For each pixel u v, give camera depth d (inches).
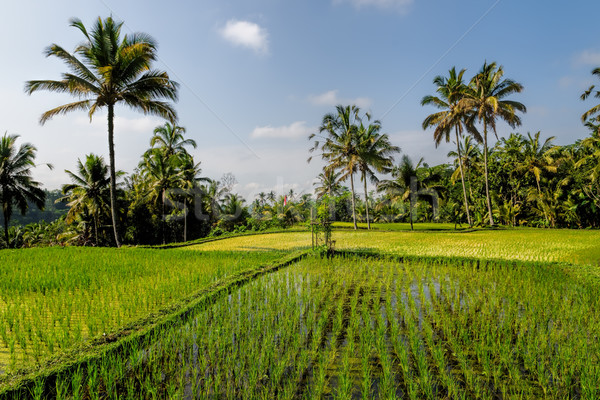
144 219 1365.7
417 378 175.0
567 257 496.7
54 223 1536.7
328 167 1299.2
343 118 1279.5
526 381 172.7
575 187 1307.8
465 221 1690.5
